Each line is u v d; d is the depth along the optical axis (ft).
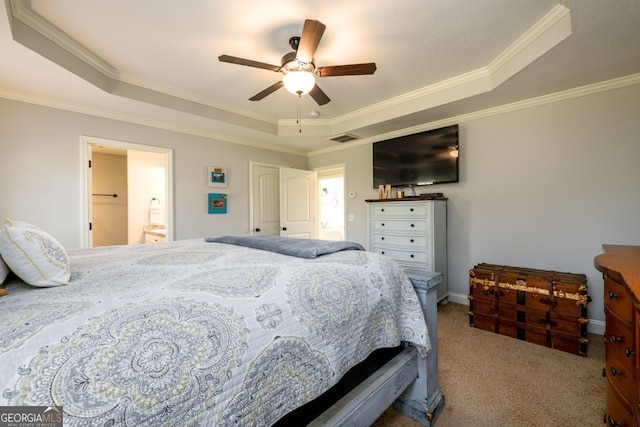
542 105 9.06
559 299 7.27
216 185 13.20
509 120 9.71
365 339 3.64
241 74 8.87
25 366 1.67
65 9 5.95
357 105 11.59
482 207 10.38
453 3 5.87
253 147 14.66
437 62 8.25
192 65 8.33
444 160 11.07
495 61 8.13
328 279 3.56
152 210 16.20
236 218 13.96
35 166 8.82
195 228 12.48
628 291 2.98
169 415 1.86
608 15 5.30
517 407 5.16
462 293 10.91
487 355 7.01
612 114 7.93
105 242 16.62
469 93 9.00
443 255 10.94
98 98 8.96
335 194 24.16
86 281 3.20
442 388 5.72
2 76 7.50
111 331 2.02
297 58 6.34
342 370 3.21
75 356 1.78
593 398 5.38
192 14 6.19
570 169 8.61
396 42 7.25
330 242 5.57
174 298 2.58
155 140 11.33
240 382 2.26
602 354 6.98
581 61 6.91
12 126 8.45
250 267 3.81
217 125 11.89
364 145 14.39
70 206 9.39
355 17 6.31
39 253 3.03
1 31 5.63
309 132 13.44
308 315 3.01
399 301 4.33
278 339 2.64
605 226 8.08
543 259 9.11
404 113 10.68
